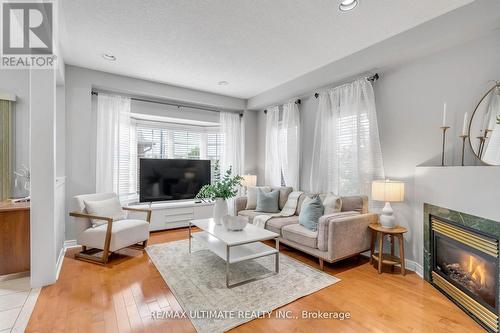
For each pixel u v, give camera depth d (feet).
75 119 11.69
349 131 11.18
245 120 17.63
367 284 8.11
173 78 13.33
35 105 7.72
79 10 7.42
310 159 13.87
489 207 6.19
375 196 9.18
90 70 12.06
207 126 18.39
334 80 11.50
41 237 7.76
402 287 7.93
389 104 10.11
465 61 7.90
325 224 8.95
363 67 9.94
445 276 7.46
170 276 8.50
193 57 10.74
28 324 5.94
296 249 11.41
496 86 7.14
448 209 7.50
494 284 5.98
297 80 13.10
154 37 9.07
